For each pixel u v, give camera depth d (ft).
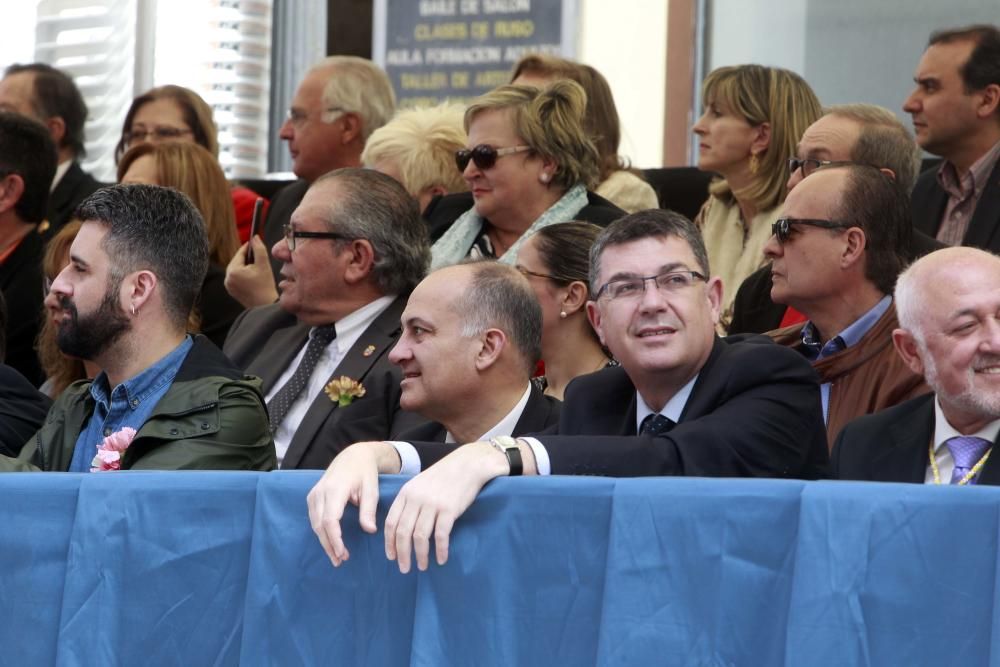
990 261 23.29
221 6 56.44
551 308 30.22
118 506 19.89
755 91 37.19
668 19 49.01
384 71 49.03
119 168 41.70
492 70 49.83
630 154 49.08
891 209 29.66
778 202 37.14
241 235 45.65
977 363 22.85
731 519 17.35
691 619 17.37
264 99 55.98
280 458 31.71
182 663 19.51
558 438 21.18
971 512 16.44
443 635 18.29
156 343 27.45
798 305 30.01
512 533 18.22
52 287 27.37
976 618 16.30
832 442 28.19
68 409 28.07
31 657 20.10
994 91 37.29
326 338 32.60
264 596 19.13
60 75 49.03
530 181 35.27
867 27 46.55
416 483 18.31
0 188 40.45
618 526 17.72
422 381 26.96
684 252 23.84
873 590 16.65
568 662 17.89
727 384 23.35
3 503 20.34
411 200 33.22
